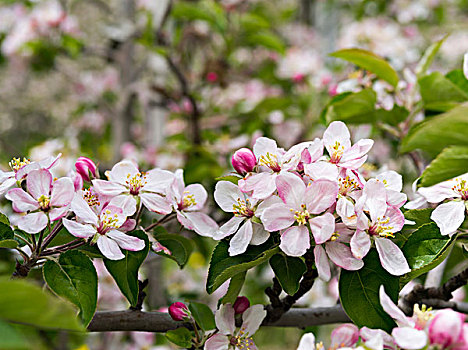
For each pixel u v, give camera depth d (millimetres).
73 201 657
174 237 716
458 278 683
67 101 2047
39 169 656
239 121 1452
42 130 2178
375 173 834
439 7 1819
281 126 1428
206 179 1218
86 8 1764
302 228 643
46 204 654
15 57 1549
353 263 642
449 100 821
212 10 1424
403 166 1080
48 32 1504
